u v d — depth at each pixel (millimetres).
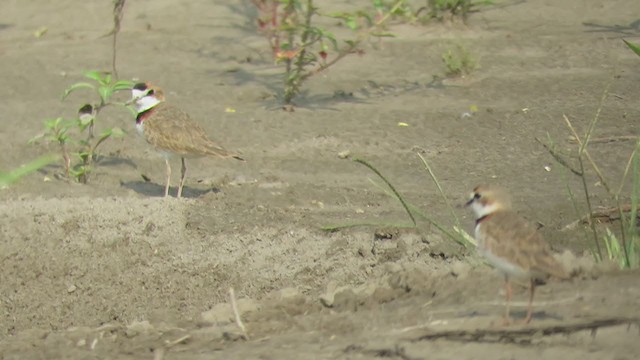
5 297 11781
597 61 18328
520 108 16469
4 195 13430
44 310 11672
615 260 10375
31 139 14180
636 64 18078
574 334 8359
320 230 12258
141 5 21422
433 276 10516
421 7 20328
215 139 15633
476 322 8922
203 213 12680
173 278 11797
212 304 11516
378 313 9609
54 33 20375
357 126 16031
